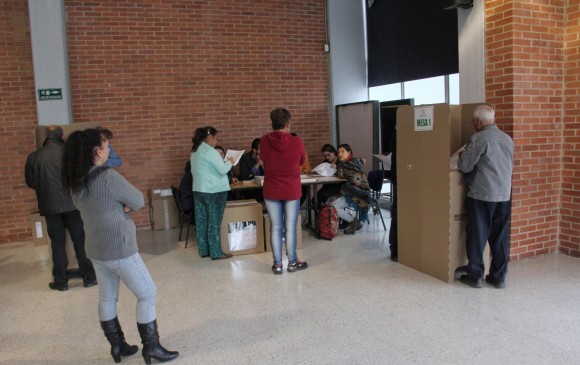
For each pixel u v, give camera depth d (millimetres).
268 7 6887
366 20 7473
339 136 7250
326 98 7391
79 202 2377
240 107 6816
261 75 6914
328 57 7309
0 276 4422
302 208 6133
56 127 3980
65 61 5793
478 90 4301
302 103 7219
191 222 5324
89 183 2326
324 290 3707
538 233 4336
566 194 4336
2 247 5598
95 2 6039
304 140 7285
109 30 6121
